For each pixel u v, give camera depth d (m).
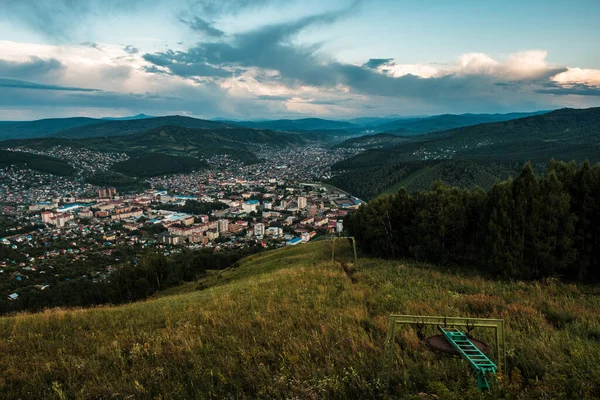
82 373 6.80
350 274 18.14
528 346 6.40
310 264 27.70
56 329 10.97
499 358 5.06
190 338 8.13
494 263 18.14
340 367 6.04
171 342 7.98
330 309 10.16
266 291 14.39
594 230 16.41
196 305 13.16
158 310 13.29
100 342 9.09
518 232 17.56
